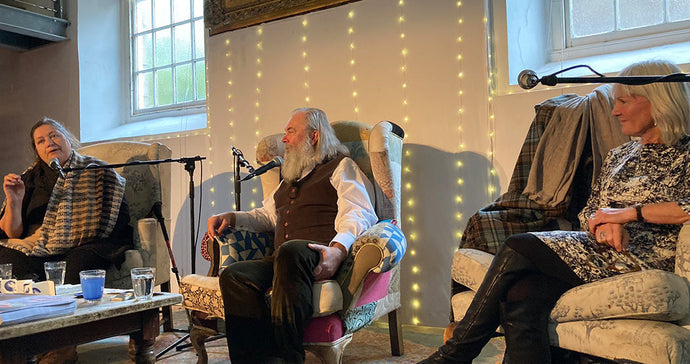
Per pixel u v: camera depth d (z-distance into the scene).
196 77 4.41
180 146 4.02
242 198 3.69
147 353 1.88
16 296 1.79
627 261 1.54
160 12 4.62
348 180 2.35
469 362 1.63
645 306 1.33
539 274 1.57
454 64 2.91
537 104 2.44
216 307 2.16
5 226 2.98
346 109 3.26
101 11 4.68
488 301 1.59
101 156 3.31
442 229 2.93
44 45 4.71
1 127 4.96
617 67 2.71
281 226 2.42
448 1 2.93
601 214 1.57
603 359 1.45
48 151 2.99
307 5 3.38
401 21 3.08
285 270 1.93
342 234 2.12
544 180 2.13
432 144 2.97
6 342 1.50
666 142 1.63
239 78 3.69
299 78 3.44
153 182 3.22
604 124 2.08
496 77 2.86
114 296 1.91
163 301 1.90
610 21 2.89
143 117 4.64
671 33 2.72
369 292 2.13
